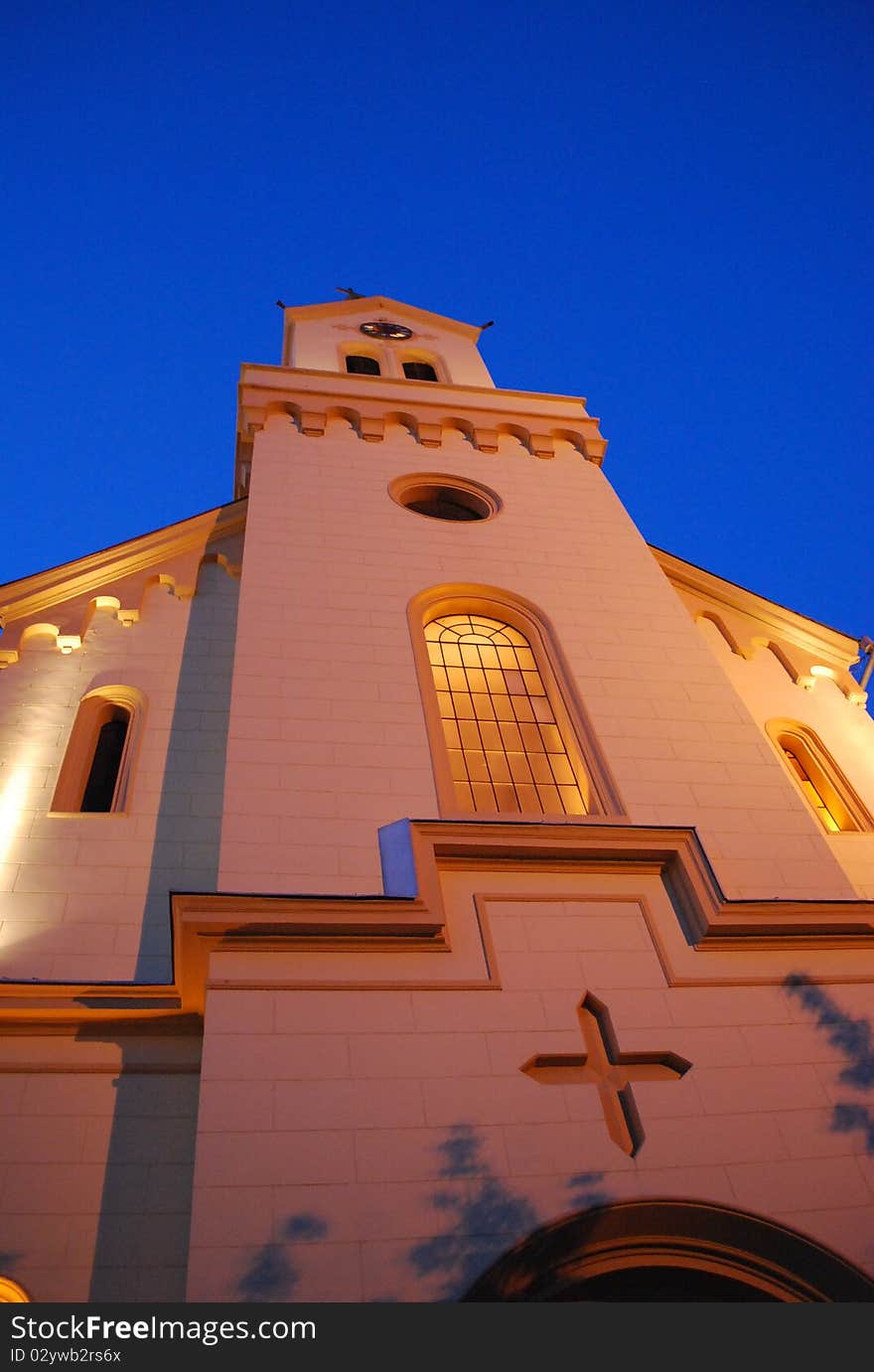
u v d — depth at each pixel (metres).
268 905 7.57
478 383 21.56
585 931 8.34
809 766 13.63
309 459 15.62
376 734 10.01
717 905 8.43
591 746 10.56
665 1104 7.21
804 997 8.12
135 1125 7.76
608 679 11.61
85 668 12.38
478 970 7.85
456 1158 6.62
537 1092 7.14
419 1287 5.98
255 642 11.03
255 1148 6.44
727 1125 7.14
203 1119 6.54
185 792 10.82
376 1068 7.04
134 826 10.33
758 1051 7.66
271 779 9.27
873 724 14.29
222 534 14.99
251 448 16.59
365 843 8.80
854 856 11.87
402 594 12.40
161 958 9.09
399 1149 6.60
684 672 11.85
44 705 11.73
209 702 12.06
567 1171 6.70
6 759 10.94
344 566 12.76
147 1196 7.39
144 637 13.02
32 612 13.16
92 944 9.11
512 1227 6.33
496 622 12.80
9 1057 8.01
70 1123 7.70
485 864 8.62
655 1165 6.82
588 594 13.19
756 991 8.11
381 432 16.69
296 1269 5.95
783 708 14.31
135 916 9.42
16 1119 7.65
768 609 16.00
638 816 9.68
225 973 7.40
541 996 7.77
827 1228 6.62
